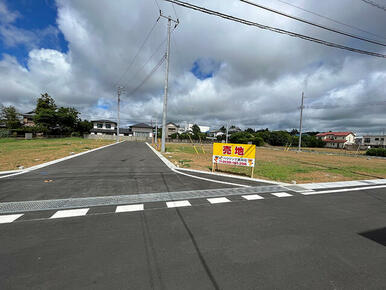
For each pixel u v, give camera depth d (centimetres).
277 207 401
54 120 3500
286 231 294
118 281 179
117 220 314
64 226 288
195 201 422
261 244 254
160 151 1675
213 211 367
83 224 296
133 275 188
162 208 375
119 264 204
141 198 430
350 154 2497
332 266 212
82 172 684
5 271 187
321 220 341
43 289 166
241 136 4584
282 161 1395
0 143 2006
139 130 5694
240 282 183
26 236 255
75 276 183
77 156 1110
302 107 2744
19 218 310
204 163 1059
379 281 189
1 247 228
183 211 362
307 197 483
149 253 226
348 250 246
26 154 1109
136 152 1499
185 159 1192
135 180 598
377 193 537
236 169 910
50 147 1589
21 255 214
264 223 321
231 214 355
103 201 403
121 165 860
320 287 178
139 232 276
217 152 790
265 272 198
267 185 593
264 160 1450
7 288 165
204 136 5600
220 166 977
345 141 4941
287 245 253
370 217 361
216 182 610
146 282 179
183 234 274
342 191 551
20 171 671
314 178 746
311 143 4825
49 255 215
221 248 241
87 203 388
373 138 5050
